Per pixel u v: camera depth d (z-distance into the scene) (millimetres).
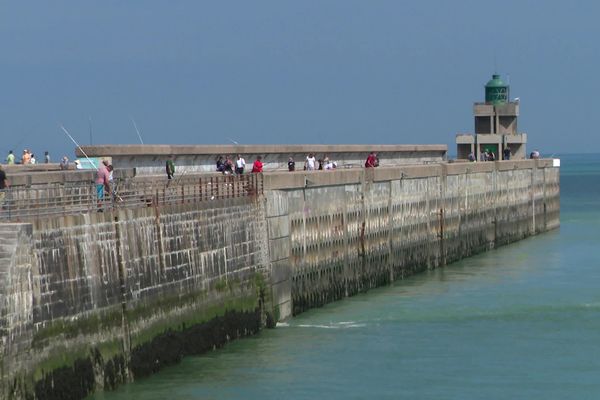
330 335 74375
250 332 73875
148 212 61531
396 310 85250
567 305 86938
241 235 73188
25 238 49812
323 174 88500
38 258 51031
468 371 64938
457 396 59969
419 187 113250
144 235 60875
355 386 61219
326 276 89438
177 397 57531
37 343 50594
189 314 65625
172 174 76625
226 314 70500
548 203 165750
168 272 63281
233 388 59812
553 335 75000
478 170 133750
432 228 117000
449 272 112312
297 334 74500
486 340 73188
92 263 55656
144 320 60438
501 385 62094
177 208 64750
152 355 61344
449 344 71875
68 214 55531
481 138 160750
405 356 68375
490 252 134125
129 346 58906
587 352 69875
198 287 66750
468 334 75125
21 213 54094
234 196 73500
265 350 69000
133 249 59625
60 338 52562
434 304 88250
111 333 57156
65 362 52906
